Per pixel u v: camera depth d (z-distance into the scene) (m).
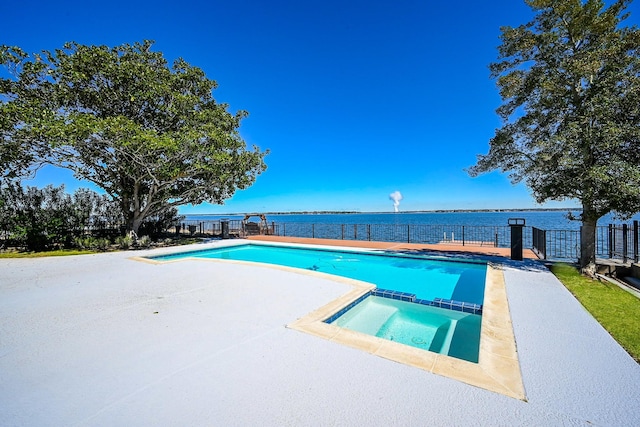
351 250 10.11
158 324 3.34
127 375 2.28
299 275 5.94
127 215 12.58
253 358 2.54
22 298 4.41
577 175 5.39
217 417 1.80
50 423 1.74
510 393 2.04
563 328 3.17
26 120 8.35
